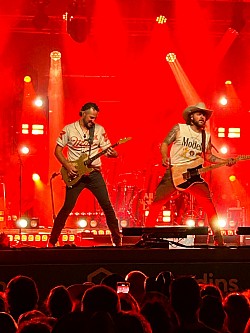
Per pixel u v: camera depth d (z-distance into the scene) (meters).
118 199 15.06
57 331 3.63
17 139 16.28
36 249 7.54
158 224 14.33
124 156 16.67
